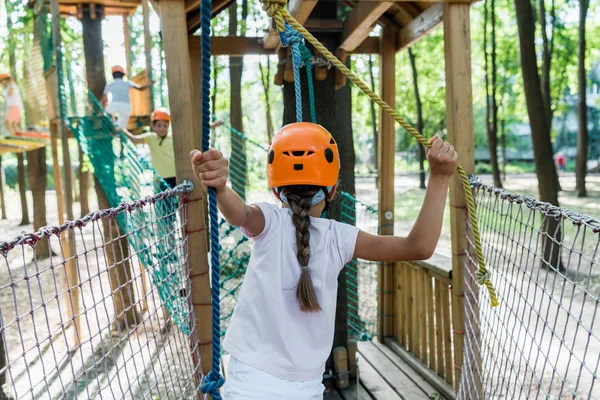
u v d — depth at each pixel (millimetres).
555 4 15305
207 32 1347
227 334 1655
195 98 4363
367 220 7020
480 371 2914
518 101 21531
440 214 1595
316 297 1594
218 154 1459
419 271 4215
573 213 1712
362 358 4477
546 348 4660
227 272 7133
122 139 5207
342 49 3969
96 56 6723
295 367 1555
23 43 6457
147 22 7160
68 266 5848
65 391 1621
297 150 1677
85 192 7336
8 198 22391
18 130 6750
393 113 1512
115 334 5574
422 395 3801
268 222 1647
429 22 3705
